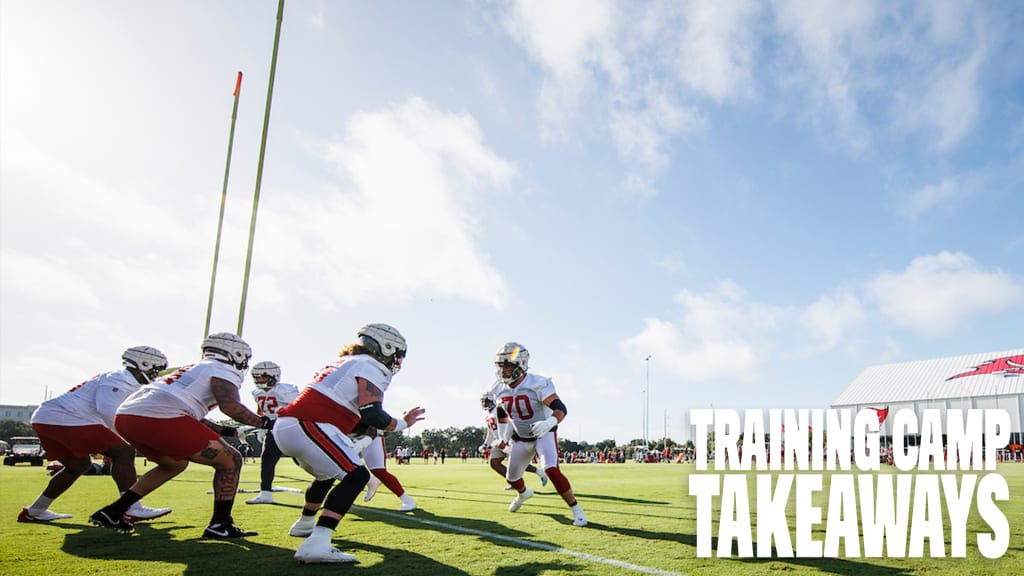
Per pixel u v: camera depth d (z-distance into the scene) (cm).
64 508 747
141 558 453
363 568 426
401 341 507
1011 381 5797
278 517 693
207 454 524
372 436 619
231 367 541
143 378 644
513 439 759
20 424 8894
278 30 1233
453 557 469
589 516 729
